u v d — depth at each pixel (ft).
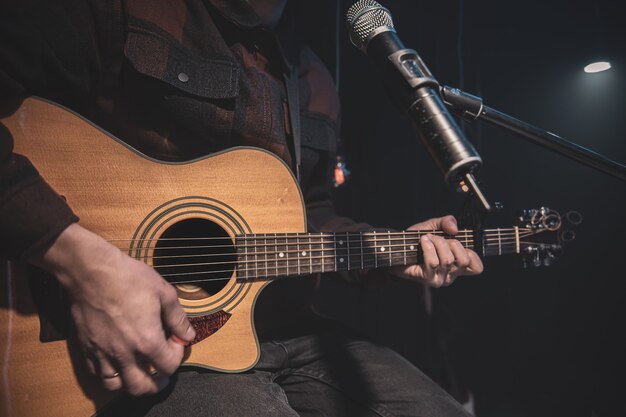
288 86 4.26
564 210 9.29
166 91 3.33
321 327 4.50
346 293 8.71
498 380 8.63
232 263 3.33
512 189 9.41
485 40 9.40
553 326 9.01
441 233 4.14
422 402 3.84
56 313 2.59
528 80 9.52
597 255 8.97
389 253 3.92
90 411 2.60
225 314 3.20
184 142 3.54
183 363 2.97
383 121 9.09
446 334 8.82
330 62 8.49
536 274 9.23
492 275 9.22
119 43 3.16
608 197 9.02
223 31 3.82
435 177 9.14
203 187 3.20
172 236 3.47
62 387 2.56
